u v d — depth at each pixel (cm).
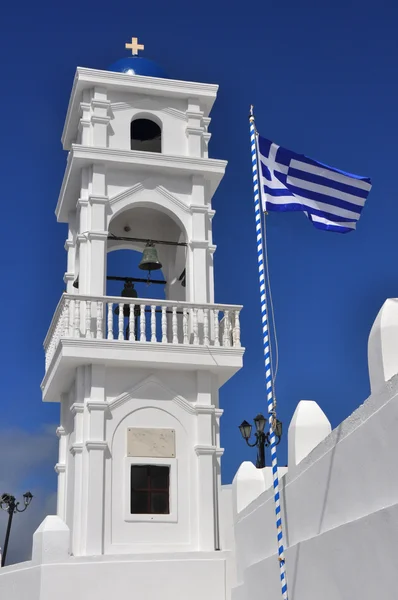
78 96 2244
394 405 923
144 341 1975
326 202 1401
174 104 2278
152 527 1906
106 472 1916
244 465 1748
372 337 974
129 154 2150
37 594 1755
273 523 1421
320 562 1130
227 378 2083
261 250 1355
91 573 1778
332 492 1123
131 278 2177
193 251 2131
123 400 1975
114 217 2270
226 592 1814
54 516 1839
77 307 1972
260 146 1429
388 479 952
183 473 1964
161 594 1792
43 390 2216
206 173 2203
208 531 1917
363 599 990
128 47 2381
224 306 2053
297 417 1294
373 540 958
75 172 2172
